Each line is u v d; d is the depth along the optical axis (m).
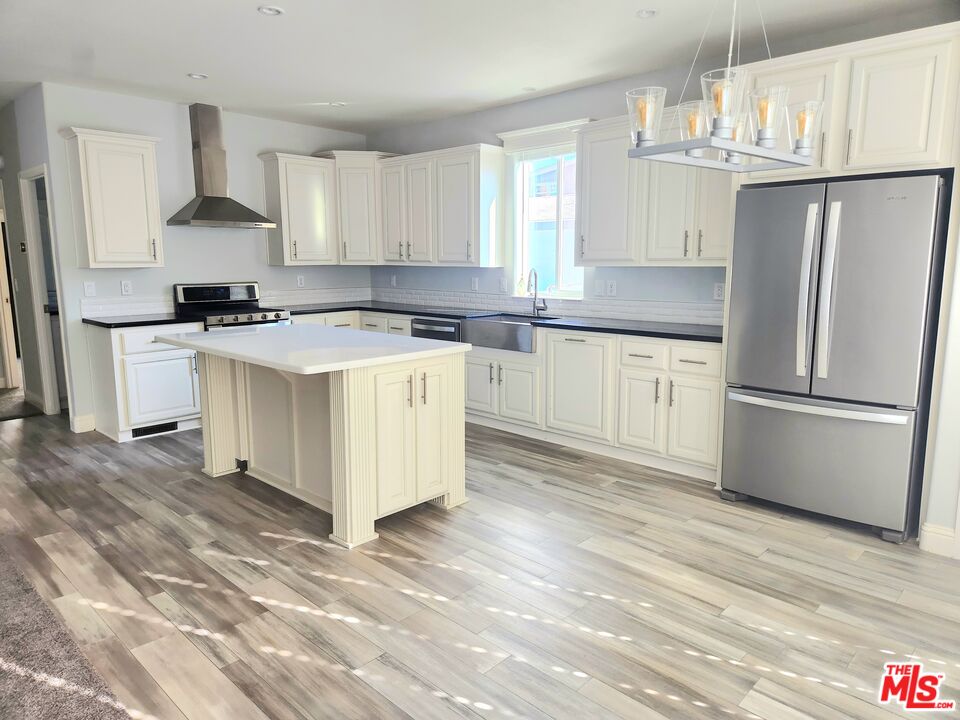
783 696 2.02
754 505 3.58
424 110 5.56
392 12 3.32
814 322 3.22
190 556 2.95
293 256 5.93
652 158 2.22
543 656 2.21
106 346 4.75
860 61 3.05
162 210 5.30
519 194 5.47
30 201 5.29
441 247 5.68
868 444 3.12
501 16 3.39
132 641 2.30
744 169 2.44
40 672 2.13
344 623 2.41
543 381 4.70
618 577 2.76
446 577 2.76
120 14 3.33
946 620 2.45
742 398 3.51
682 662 2.18
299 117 5.86
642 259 4.31
